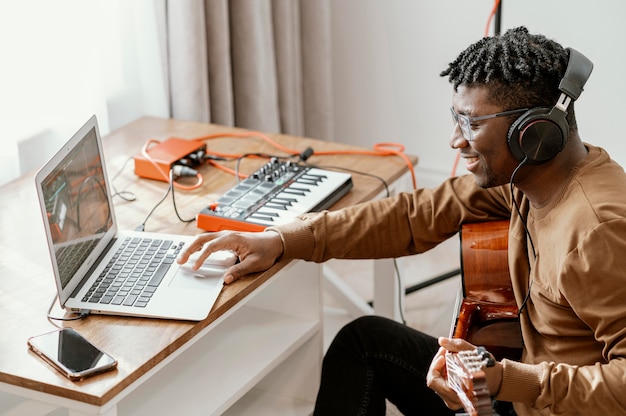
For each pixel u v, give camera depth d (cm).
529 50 138
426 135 313
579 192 136
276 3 279
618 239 127
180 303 148
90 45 224
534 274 144
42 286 157
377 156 210
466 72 141
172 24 247
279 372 199
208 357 177
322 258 170
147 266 158
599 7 270
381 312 231
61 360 133
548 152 135
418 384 164
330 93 307
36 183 137
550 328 142
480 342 165
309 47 299
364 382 165
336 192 186
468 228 171
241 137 222
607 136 283
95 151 161
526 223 151
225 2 257
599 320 129
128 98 249
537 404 130
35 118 217
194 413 160
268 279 162
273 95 281
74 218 150
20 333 142
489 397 120
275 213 175
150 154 200
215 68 263
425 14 297
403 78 309
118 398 131
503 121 138
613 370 126
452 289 271
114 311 145
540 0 277
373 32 307
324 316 251
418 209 175
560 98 141
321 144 216
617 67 274
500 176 143
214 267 158
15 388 133
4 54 205
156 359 137
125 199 189
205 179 198
